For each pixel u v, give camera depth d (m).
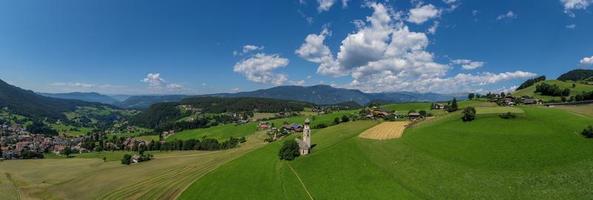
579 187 77.38
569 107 160.00
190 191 115.75
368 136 146.50
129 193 126.00
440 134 127.38
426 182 93.12
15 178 170.88
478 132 120.44
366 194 93.19
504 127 120.56
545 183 81.81
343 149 132.00
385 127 167.12
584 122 111.75
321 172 115.38
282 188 108.25
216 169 136.00
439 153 108.62
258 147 181.00
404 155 113.38
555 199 76.06
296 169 123.44
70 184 152.75
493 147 105.31
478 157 100.56
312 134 189.50
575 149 93.62
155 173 154.62
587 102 172.25
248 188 110.94
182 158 195.75
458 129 128.00
